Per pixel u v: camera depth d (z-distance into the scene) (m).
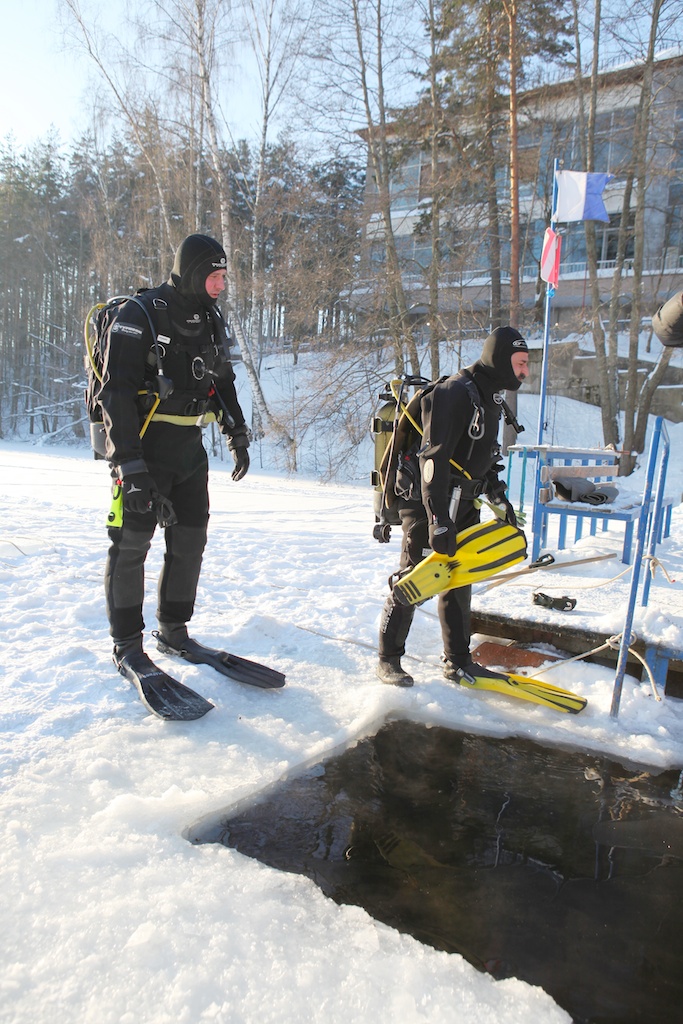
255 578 4.62
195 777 2.20
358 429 16.08
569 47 18.94
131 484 2.47
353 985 1.43
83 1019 1.29
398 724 2.80
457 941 1.62
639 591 3.91
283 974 1.44
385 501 3.04
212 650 3.05
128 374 2.51
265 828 2.04
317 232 18.44
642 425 20.00
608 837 2.11
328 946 1.54
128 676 2.74
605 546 5.13
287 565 5.04
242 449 3.13
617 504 4.18
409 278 18.50
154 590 4.07
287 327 18.70
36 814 1.91
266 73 19.69
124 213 28.69
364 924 1.63
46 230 37.28
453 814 2.19
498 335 2.78
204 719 2.58
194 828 2.00
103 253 27.03
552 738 2.74
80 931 1.50
